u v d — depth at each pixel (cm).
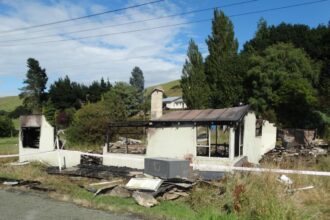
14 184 1360
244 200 946
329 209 1023
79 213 949
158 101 2245
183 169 1334
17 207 1013
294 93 4578
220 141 2870
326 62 5766
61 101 8275
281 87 4762
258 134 2583
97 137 2864
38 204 1049
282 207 877
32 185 1348
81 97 8594
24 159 1995
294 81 4697
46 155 1928
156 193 1117
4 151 2614
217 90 5409
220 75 5388
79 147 2695
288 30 6562
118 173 1544
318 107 4822
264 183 1039
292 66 4981
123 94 6944
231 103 5256
